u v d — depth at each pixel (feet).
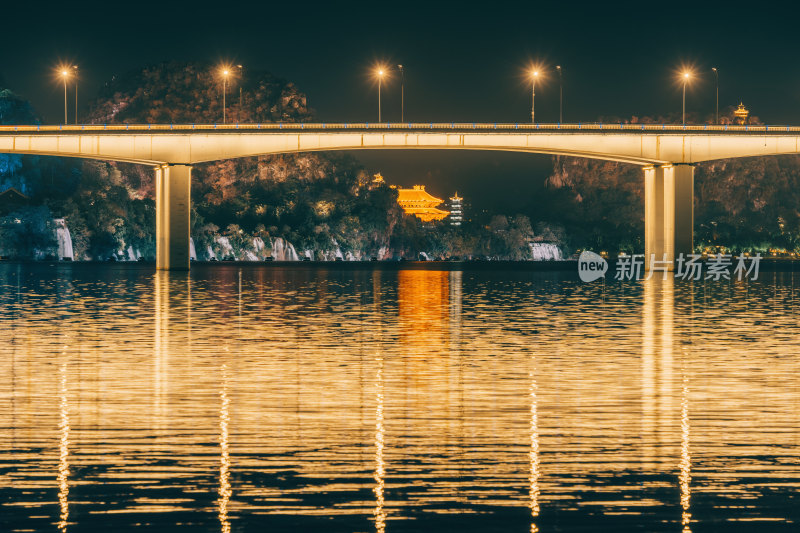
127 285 460.14
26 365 147.95
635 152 616.80
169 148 609.01
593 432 96.68
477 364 150.61
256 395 118.21
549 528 70.03
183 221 619.67
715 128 618.44
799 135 618.44
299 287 454.40
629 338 198.80
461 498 75.87
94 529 69.51
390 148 613.93
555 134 605.73
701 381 131.54
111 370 141.90
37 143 591.37
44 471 82.23
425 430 97.30
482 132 601.62
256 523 70.74
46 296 360.07
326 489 77.82
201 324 230.68
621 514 72.69
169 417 103.55
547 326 230.27
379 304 322.14
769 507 74.08
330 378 133.49
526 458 86.58
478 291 429.79
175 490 77.51
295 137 605.31
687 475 81.66
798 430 97.76
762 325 235.20
